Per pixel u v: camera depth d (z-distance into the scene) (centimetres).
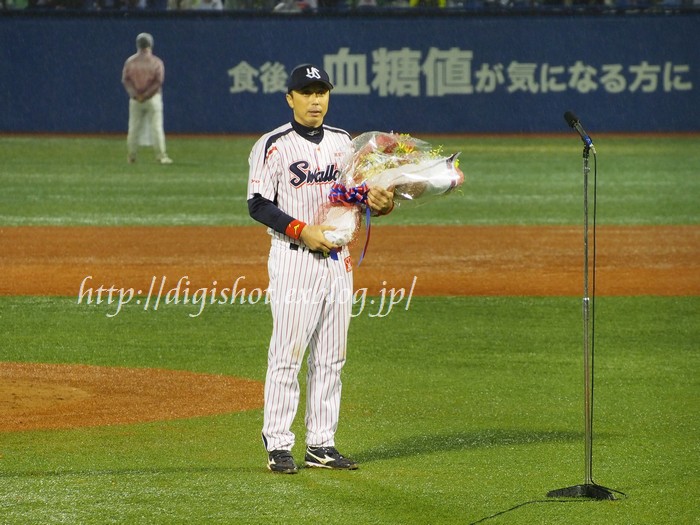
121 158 6041
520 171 5706
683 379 2019
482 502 1309
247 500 1311
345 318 1454
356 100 7369
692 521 1247
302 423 1745
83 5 7356
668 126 7462
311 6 7650
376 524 1230
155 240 3678
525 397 1889
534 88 7425
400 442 1609
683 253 3541
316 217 1427
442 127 7425
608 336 2391
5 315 2567
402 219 4303
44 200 4603
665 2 7706
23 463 1477
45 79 7200
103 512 1262
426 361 2159
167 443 1588
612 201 4762
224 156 6178
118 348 2255
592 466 1473
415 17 7306
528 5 7662
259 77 7294
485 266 3288
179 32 7231
